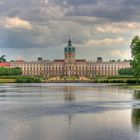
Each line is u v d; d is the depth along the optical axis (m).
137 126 60.16
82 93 146.25
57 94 141.00
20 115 74.12
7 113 77.56
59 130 57.31
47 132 55.84
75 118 69.44
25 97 125.44
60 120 66.94
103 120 66.69
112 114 75.12
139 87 187.75
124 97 122.56
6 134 54.44
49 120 67.00
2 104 98.38
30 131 56.59
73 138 52.00
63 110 83.19
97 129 57.81
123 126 60.12
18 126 60.59
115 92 149.25
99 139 51.25
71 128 58.81
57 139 51.53
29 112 79.31
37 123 63.53
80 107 89.88
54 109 85.38
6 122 64.56
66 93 147.38
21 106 92.75
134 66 173.38
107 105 94.88
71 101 107.94
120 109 84.69
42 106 92.62
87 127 59.53
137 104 97.38
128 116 71.81
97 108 87.25
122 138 51.66
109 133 54.84
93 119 68.00
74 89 178.00
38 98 120.44
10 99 116.50
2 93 146.75
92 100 111.31
